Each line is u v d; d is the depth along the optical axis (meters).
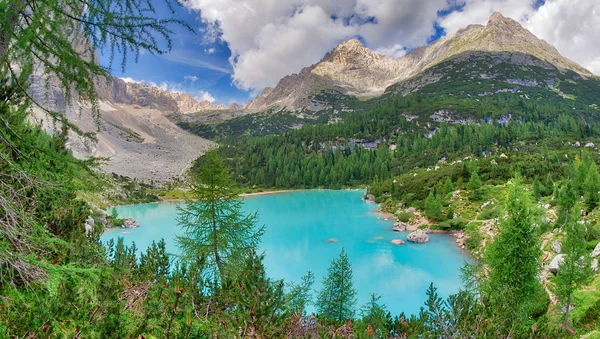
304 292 25.77
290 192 144.75
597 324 20.95
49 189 5.53
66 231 9.01
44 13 4.13
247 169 180.88
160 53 5.16
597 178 55.72
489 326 10.25
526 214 20.44
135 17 4.69
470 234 51.66
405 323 13.96
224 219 18.98
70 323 5.93
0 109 5.54
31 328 5.29
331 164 170.12
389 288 35.31
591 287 25.48
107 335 5.99
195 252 18.20
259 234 19.88
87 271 5.82
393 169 149.38
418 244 52.38
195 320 7.48
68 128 5.16
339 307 25.27
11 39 4.29
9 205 4.67
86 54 4.69
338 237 58.38
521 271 19.95
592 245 33.75
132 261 11.69
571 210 43.66
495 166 87.44
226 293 10.14
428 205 66.69
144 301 7.47
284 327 9.30
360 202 104.94
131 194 123.12
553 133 154.25
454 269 40.62
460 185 83.19
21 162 5.26
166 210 100.00
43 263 5.21
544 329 11.02
